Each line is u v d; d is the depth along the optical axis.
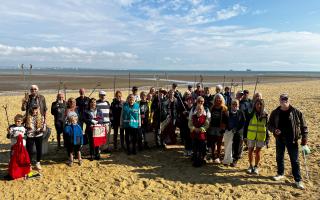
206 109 8.45
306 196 6.48
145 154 9.55
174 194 6.80
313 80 58.25
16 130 7.60
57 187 7.12
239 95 9.39
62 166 8.42
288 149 7.01
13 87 32.56
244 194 6.67
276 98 22.33
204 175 7.81
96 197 6.65
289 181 7.27
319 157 8.80
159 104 10.12
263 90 31.39
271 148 9.95
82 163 8.69
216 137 8.48
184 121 9.26
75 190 6.99
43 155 9.32
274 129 7.09
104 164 8.63
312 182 7.17
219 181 7.41
